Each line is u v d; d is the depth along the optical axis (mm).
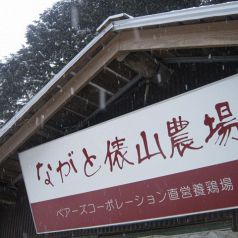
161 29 5785
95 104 7742
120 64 6836
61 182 7234
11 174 8844
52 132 8133
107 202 6633
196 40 5391
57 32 16266
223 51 6270
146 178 6117
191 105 5578
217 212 5926
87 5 15484
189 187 5684
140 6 14156
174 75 7020
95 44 6270
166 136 5852
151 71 6914
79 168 6938
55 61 16594
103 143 6570
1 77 16812
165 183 5910
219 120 5348
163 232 6582
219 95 5324
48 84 6828
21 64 16406
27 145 8273
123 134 6309
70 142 6992
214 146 5402
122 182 6398
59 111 7520
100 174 6656
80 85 6777
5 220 9273
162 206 6012
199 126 5523
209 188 5500
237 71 6188
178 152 5738
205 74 6590
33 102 7062
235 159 5230
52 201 7434
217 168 5391
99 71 6590
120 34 6246
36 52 16516
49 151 7332
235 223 5695
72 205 7125
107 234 7332
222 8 4859
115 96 7699
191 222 6191
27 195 8312
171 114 5777
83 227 7070
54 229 7527
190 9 5188
